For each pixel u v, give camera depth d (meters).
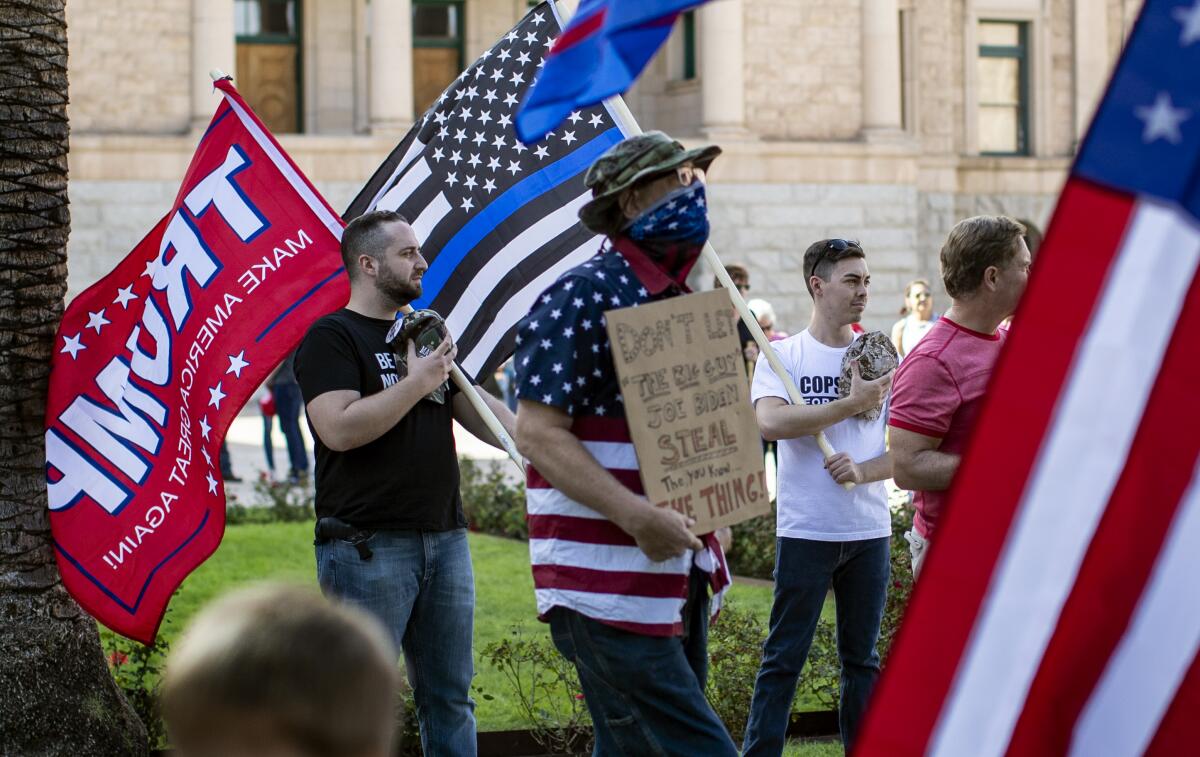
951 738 2.69
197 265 6.24
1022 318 2.70
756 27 30.27
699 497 3.98
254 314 6.14
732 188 29.83
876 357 5.83
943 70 32.75
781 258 30.16
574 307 3.95
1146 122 2.65
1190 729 2.66
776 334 14.38
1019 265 5.18
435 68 31.23
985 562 2.69
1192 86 2.63
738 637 7.64
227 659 1.80
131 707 6.75
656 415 3.94
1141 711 2.68
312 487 17.64
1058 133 34.19
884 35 30.75
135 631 6.21
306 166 27.92
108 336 6.36
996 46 33.72
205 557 6.11
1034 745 2.69
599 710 4.08
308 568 12.01
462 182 6.41
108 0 27.03
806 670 7.62
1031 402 2.69
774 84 30.42
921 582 2.72
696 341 4.00
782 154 30.05
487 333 6.36
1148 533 2.67
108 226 26.77
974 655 2.69
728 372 4.05
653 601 3.98
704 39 29.97
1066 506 2.68
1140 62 2.65
